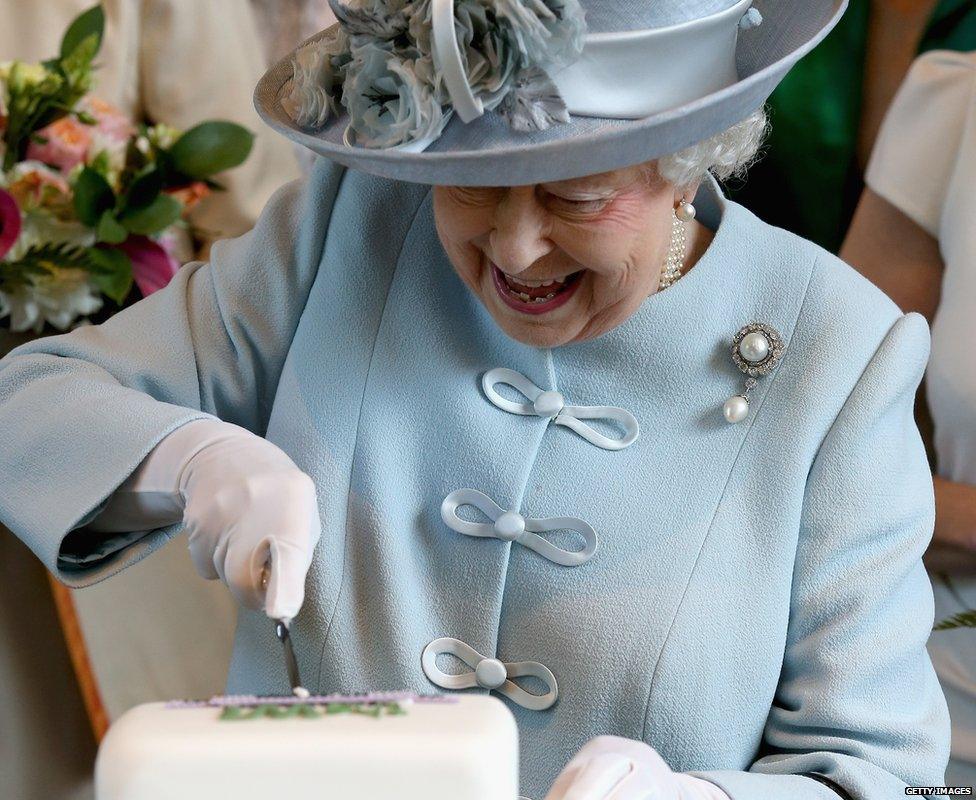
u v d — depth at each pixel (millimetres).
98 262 2184
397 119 1222
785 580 1387
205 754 896
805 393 1409
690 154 1238
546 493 1445
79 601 2365
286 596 1193
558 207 1225
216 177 2586
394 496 1471
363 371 1498
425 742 901
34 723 2422
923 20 2510
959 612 2176
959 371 2143
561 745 1392
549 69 1204
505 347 1491
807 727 1376
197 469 1358
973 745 2141
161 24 2600
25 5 2549
